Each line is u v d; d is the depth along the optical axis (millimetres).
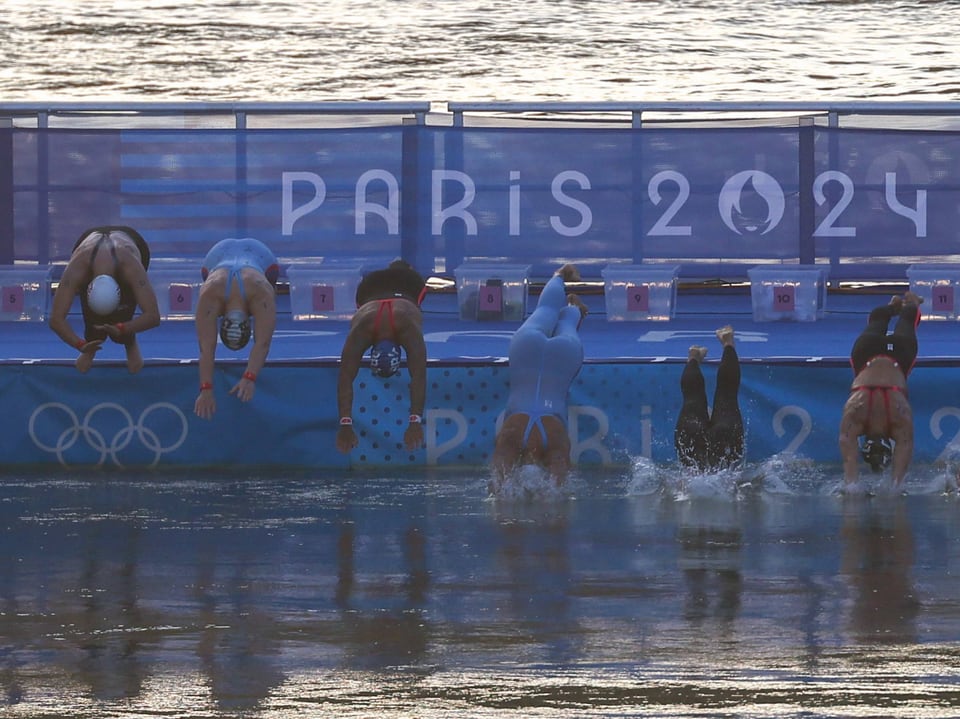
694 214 53469
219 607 22172
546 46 128875
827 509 31859
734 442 34469
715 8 144000
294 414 39875
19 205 53500
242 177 53500
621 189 53531
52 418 40250
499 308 52531
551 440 33875
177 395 40062
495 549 27031
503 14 140750
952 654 19172
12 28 134000
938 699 17266
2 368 40281
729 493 33938
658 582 23875
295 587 23609
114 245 36219
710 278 53531
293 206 53531
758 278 52219
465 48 127812
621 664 18812
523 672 18453
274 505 32875
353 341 35656
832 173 53125
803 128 53062
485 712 16859
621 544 27469
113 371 40094
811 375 39531
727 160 53344
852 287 56094
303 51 126688
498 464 33844
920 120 55562
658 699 17312
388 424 39781
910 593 22906
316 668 18688
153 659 19125
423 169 53469
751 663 18812
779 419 39500
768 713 16797
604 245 53625
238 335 36156
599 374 39656
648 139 53375
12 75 117875
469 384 39844
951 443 39250
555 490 33719
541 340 34281
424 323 52125
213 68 120875
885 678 18109
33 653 19438
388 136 53469
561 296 36406
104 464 40156
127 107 55125
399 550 26953
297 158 53500
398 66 121438
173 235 53375
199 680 18156
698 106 55219
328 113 55375
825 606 22016
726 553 26484
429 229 53562
